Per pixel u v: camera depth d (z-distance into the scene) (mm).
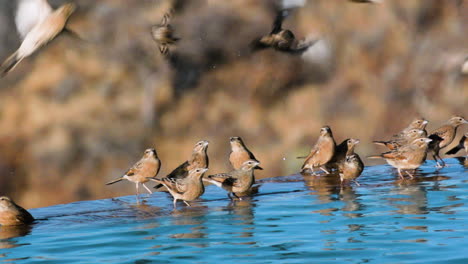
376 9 21938
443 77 21531
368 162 19016
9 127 19078
